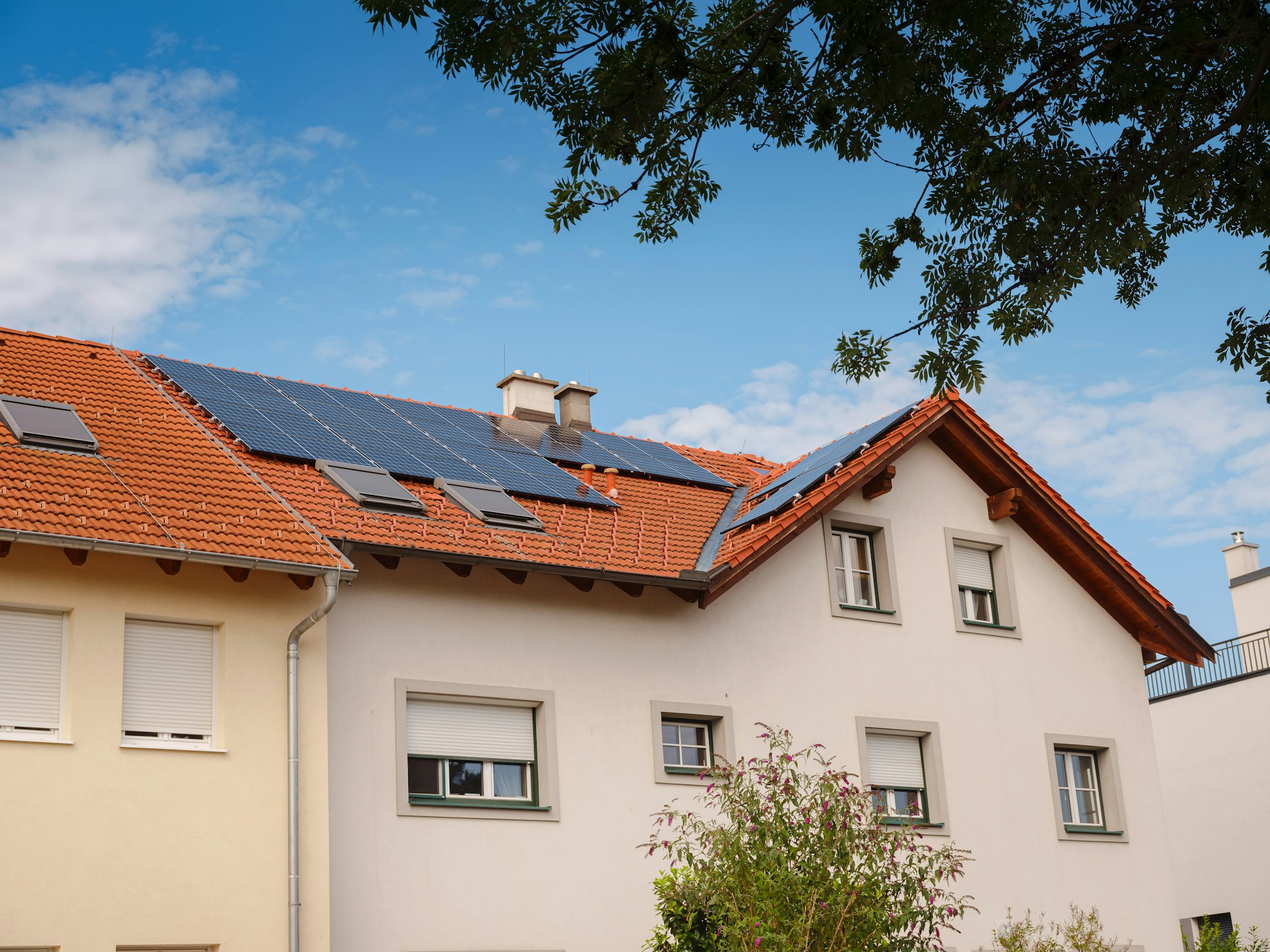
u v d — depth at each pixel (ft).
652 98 33.53
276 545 44.21
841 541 64.34
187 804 41.65
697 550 59.26
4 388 49.98
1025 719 66.39
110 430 48.91
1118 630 72.49
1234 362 40.37
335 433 58.03
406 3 32.58
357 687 48.80
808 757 57.26
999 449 68.08
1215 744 89.15
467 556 49.85
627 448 70.59
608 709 54.19
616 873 52.21
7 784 38.88
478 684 51.44
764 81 36.55
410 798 49.19
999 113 38.06
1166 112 38.27
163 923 40.19
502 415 71.51
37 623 41.16
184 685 43.34
